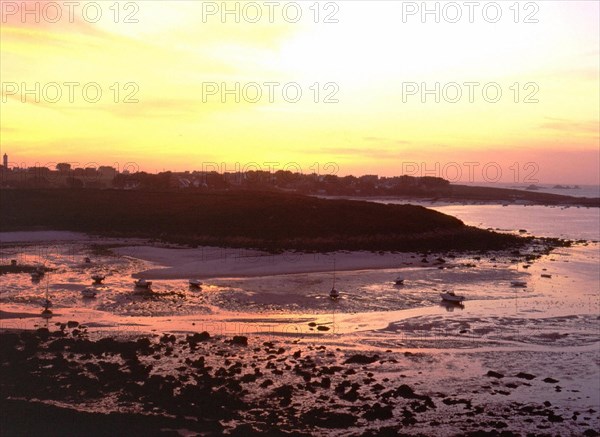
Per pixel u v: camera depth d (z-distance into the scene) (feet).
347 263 230.07
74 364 100.42
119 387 90.79
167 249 261.65
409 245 275.39
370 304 157.79
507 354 113.60
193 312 146.10
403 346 118.01
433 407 88.07
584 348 118.11
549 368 106.22
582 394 94.58
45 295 163.94
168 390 89.51
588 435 79.97
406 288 182.80
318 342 119.65
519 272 219.41
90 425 76.43
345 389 93.71
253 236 285.43
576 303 161.27
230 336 122.52
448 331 129.39
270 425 79.51
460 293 175.42
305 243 268.41
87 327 129.08
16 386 90.63
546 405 89.66
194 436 74.38
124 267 217.56
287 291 174.91
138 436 73.56
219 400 86.63
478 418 84.69
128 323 133.69
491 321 138.82
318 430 79.10
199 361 103.35
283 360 107.04
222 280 193.47
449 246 282.36
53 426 75.92
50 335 118.73
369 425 81.25
